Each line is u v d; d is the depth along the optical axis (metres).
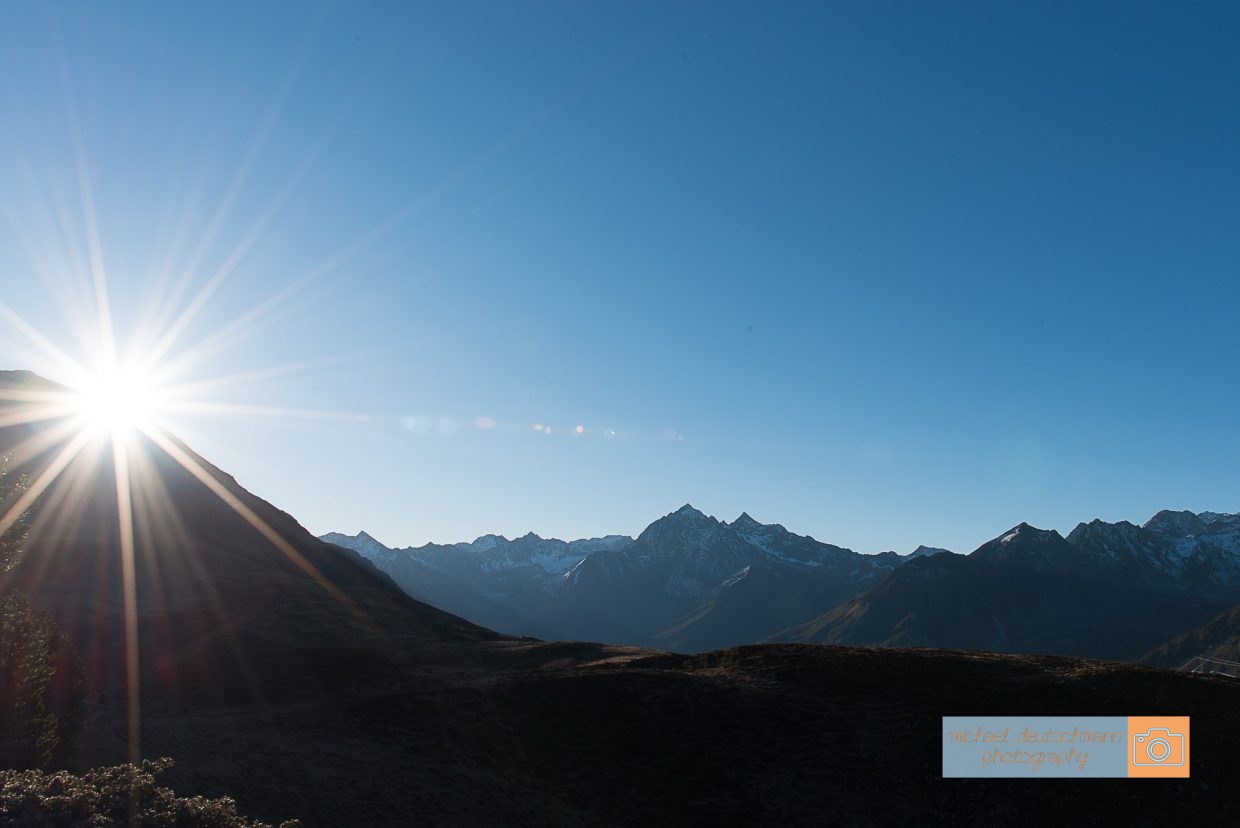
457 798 40.56
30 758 33.78
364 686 60.47
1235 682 49.22
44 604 76.19
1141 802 35.88
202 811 17.92
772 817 37.25
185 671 62.03
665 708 49.66
